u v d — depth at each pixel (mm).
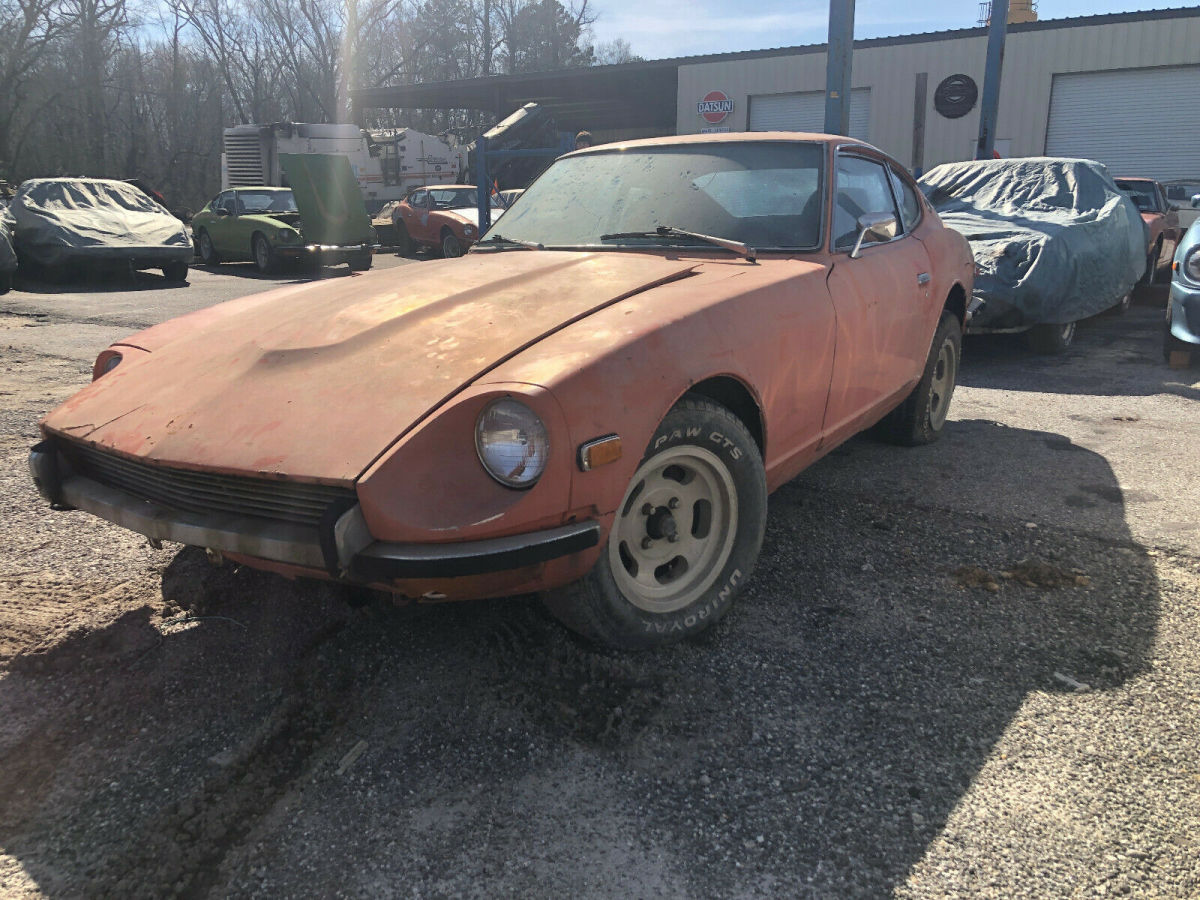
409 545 1929
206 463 2082
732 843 1841
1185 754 2100
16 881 1750
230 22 43750
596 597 2338
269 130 23953
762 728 2215
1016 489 3939
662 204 3402
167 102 42344
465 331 2316
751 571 2752
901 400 4023
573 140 14656
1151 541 3338
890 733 2193
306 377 2242
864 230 3301
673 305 2441
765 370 2646
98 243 12570
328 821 1910
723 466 2586
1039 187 8086
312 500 2006
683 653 2568
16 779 2047
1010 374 6570
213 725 2242
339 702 2334
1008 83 20484
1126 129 19734
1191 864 1766
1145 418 5219
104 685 2414
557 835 1864
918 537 3402
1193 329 6219
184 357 2568
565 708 2293
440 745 2156
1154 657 2531
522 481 1985
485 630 2668
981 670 2473
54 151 37156
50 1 33875
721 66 23500
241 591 2924
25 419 5059
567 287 2621
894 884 1729
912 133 21562
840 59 8766
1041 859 1785
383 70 51312
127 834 1874
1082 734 2180
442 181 27594
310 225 15211
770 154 3475
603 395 2088
